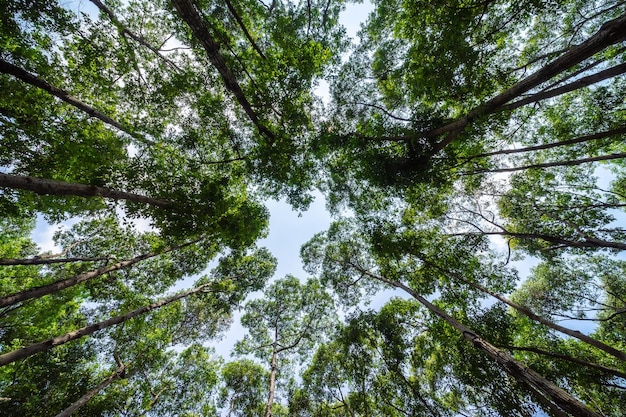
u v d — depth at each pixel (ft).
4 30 26.55
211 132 41.70
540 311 47.80
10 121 27.27
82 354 46.73
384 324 46.47
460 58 27.63
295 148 37.63
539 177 46.78
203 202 31.96
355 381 48.55
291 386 61.36
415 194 43.91
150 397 50.47
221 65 26.78
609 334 44.83
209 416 57.00
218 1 35.65
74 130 31.45
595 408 39.52
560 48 38.14
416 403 41.81
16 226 45.19
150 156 34.96
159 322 53.72
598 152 42.29
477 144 40.04
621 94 35.06
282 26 36.68
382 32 44.37
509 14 30.17
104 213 37.86
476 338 28.99
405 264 46.65
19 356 24.16
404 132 35.73
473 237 42.39
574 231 38.96
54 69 32.12
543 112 42.60
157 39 42.04
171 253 47.03
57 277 43.70
